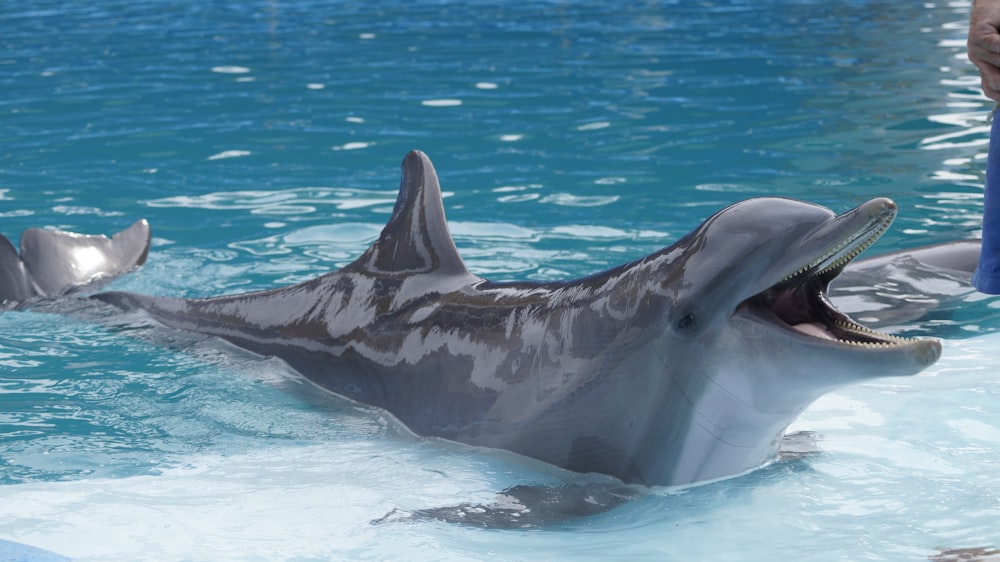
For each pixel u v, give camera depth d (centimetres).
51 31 2853
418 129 1673
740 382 643
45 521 639
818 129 1608
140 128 1720
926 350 566
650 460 685
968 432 731
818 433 745
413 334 806
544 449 718
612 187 1336
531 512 660
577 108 1794
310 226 1223
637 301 680
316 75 2134
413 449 757
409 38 2597
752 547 604
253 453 751
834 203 1245
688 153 1493
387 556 601
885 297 1002
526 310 751
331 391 849
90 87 2059
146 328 980
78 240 1127
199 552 602
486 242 1134
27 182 1426
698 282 648
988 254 748
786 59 2198
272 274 1076
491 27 2755
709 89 1920
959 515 621
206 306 967
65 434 776
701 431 671
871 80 1959
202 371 893
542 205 1269
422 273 837
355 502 671
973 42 706
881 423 755
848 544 596
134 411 819
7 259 1084
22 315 1024
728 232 647
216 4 3403
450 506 665
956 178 1338
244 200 1333
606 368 691
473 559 600
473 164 1467
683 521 644
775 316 628
